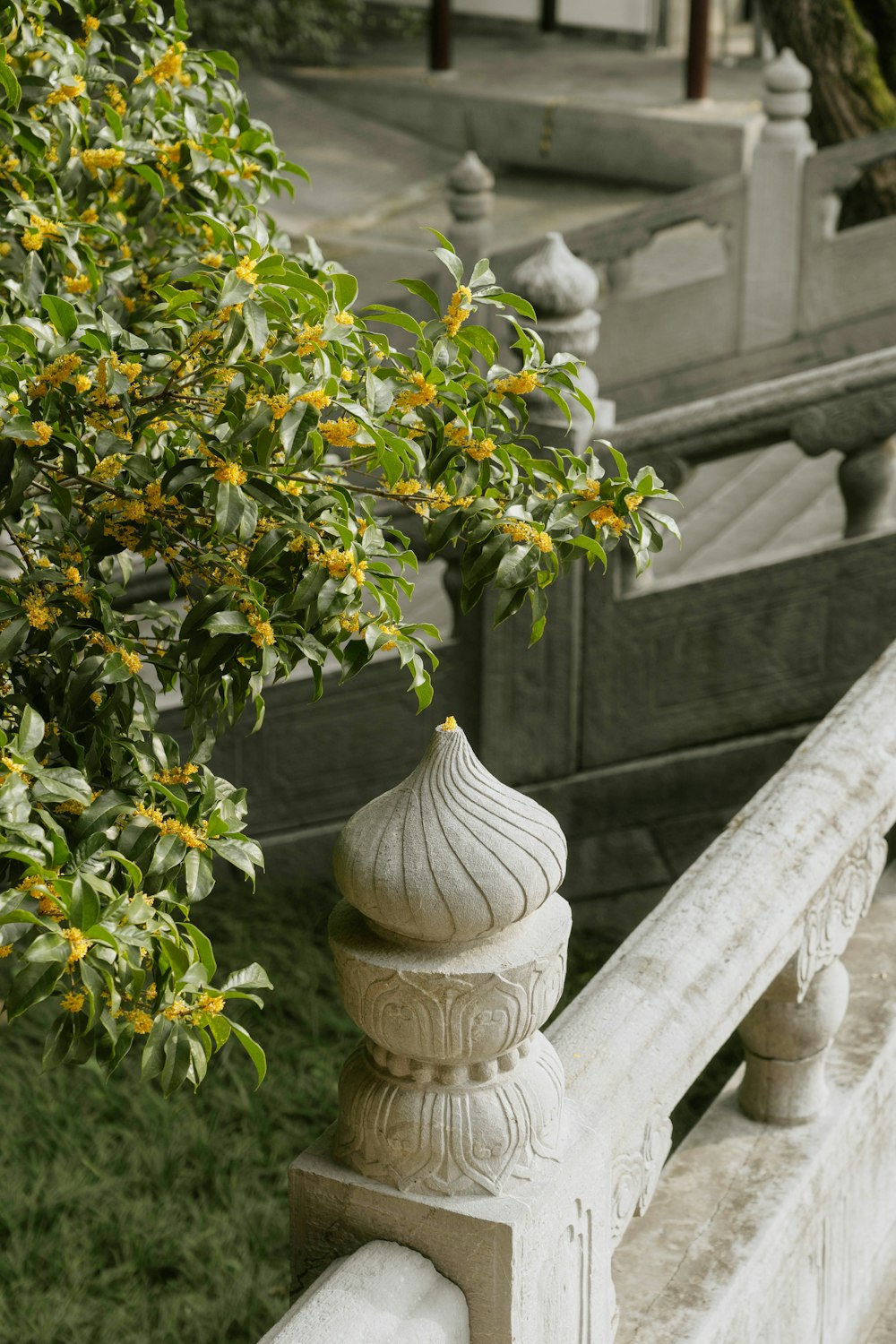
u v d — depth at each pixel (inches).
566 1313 65.4
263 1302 130.9
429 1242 60.7
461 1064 59.2
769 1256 90.5
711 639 171.3
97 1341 127.6
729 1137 98.7
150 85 87.7
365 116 557.3
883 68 281.3
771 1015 95.9
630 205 491.5
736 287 281.3
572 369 74.0
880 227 268.5
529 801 59.3
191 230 92.0
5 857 65.5
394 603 67.9
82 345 66.6
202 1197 142.4
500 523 70.5
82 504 71.3
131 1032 65.3
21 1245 136.2
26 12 82.2
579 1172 63.5
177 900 65.9
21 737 60.9
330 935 60.6
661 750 177.5
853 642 166.1
